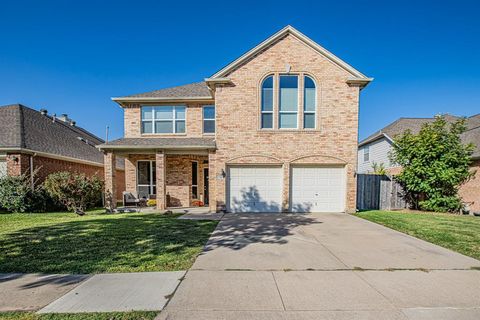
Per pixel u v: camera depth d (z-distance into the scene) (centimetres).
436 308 364
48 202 1393
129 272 483
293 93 1260
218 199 1266
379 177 1424
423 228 865
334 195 1260
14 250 616
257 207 1266
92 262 534
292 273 485
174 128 1580
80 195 1208
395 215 1149
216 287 423
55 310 351
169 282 441
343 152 1248
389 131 2022
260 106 1258
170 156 1573
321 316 343
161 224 948
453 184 1252
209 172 1297
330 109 1246
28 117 1703
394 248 647
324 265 528
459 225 916
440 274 484
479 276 475
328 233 808
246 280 452
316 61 1245
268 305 368
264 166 1267
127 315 340
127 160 1603
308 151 1252
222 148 1266
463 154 1252
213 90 1347
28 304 367
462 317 343
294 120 1262
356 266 523
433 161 1267
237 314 346
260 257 575
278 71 1248
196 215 1170
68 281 443
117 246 652
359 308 362
